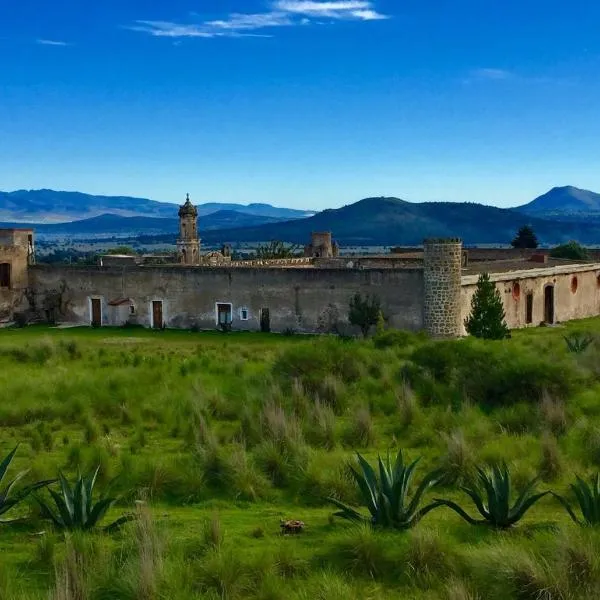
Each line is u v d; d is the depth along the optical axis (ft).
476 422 64.34
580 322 194.39
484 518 43.32
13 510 45.83
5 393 79.30
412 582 33.81
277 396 73.31
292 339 165.27
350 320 169.07
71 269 202.18
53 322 204.95
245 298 183.52
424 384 78.54
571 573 32.68
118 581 32.71
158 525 41.50
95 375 89.56
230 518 44.34
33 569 36.22
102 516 42.96
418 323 164.04
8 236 203.21
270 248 350.23
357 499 47.16
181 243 249.55
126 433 66.95
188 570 33.55
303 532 41.37
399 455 43.27
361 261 227.61
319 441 61.16
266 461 52.49
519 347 97.81
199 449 54.13
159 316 193.26
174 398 76.43
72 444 59.72
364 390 78.84
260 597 32.01
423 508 41.65
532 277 182.39
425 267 158.40
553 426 62.64
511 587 32.07
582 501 41.42
